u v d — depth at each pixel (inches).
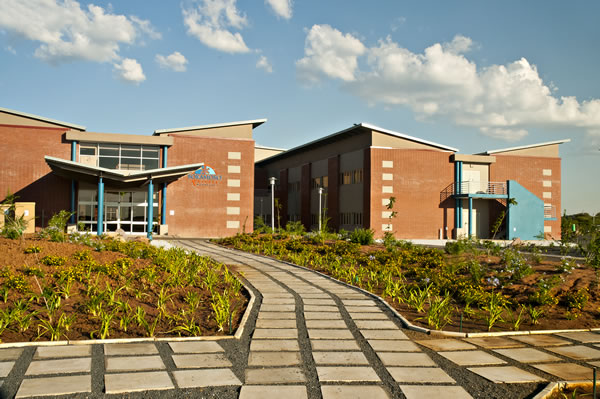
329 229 1790.1
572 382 221.8
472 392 209.9
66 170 1150.3
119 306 329.7
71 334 279.0
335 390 207.9
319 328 324.2
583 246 683.4
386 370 237.6
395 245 860.6
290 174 2281.0
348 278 541.6
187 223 1430.9
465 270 546.6
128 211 1384.1
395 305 406.3
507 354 270.2
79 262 429.7
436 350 276.7
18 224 535.8
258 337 297.6
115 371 221.9
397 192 1585.9
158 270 464.4
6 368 220.4
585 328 337.4
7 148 1293.1
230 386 208.8
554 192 1811.0
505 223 1690.5
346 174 1740.9
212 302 377.4
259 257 797.2
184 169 1248.8
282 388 208.4
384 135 1587.1
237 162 1487.5
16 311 283.0
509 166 1758.1
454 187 1660.9
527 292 426.0
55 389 197.0
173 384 208.2
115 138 1347.2
